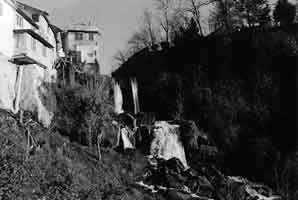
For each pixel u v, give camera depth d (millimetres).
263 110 79875
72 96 64000
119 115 74625
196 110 82000
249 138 76750
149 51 105875
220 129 78000
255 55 87000
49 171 37125
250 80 84438
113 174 51469
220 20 103500
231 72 87125
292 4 99938
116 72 103938
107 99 70625
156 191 52688
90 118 60875
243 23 102062
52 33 78125
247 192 61656
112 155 59125
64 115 61438
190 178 60906
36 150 39875
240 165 73938
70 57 82812
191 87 85562
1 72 52781
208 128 79000
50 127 55656
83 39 92000
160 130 72562
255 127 78438
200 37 97938
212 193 57656
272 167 71250
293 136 75750
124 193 44094
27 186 31531
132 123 73438
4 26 55906
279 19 99062
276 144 76312
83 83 71000
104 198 39094
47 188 33438
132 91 86312
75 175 40156
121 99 82438
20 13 61188
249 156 74188
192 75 88938
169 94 86062
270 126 78375
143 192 49812
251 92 82938
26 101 55719
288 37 87250
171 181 57844
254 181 71062
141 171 58094
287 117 78062
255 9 101125
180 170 63312
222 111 80125
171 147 72562
